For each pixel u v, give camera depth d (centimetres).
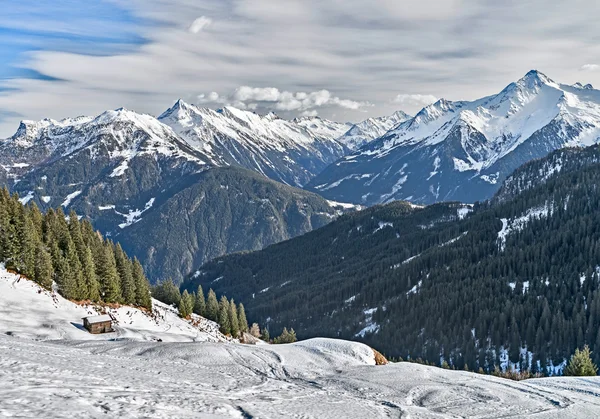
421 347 15025
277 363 4884
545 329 13412
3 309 7825
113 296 10644
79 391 2450
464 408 3434
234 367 4566
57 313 8538
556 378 4641
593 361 11875
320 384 4116
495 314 14812
